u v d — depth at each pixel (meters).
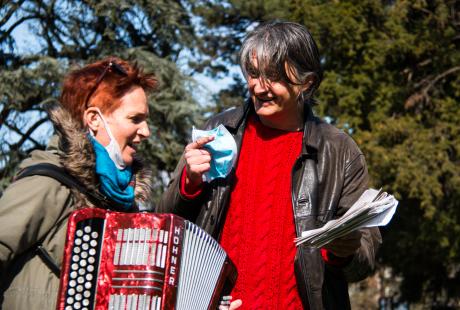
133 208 3.51
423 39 21.75
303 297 3.55
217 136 3.65
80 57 19.31
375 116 20.83
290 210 3.69
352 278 3.64
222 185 3.73
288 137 3.86
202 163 3.57
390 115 21.83
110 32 18.59
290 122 3.84
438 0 22.08
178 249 2.99
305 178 3.70
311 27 21.52
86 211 2.93
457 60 21.89
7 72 17.52
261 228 3.68
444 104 21.39
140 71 3.46
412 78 22.78
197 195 3.71
